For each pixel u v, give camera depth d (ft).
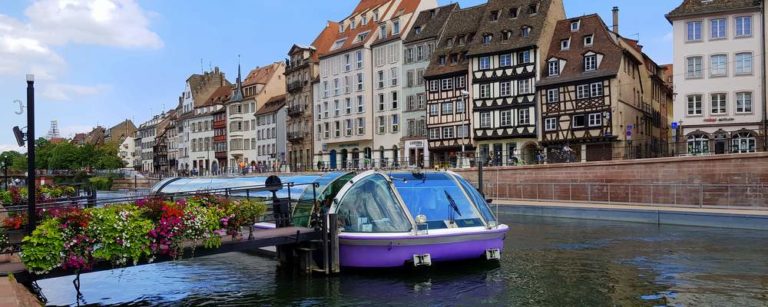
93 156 298.76
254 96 253.44
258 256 55.11
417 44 170.40
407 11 179.83
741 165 85.66
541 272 44.88
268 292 39.78
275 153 236.22
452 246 43.45
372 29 188.75
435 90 161.17
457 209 45.80
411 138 168.66
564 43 140.97
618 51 130.52
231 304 37.04
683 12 119.14
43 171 244.63
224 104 275.18
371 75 185.88
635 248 56.08
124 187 232.32
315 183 51.19
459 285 40.60
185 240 35.14
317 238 43.60
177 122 325.01
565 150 114.83
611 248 56.34
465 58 156.56
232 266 50.16
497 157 144.15
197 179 97.55
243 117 261.85
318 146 207.62
